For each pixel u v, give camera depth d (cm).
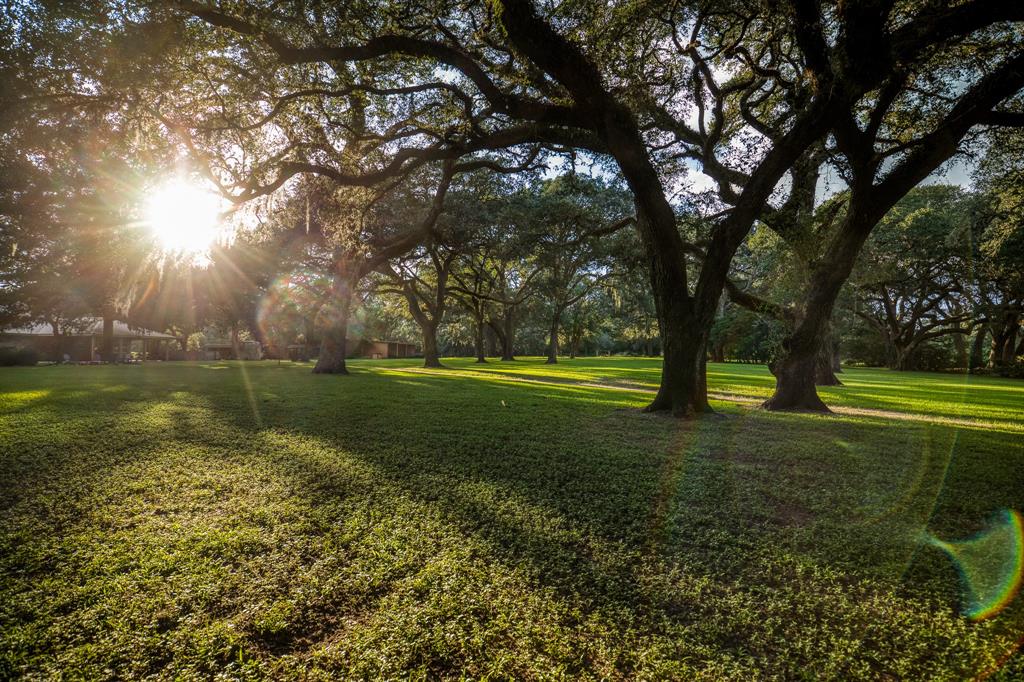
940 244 3114
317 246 2562
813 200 1313
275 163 1029
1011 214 1364
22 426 784
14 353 3353
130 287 1966
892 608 277
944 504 454
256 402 1116
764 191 877
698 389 991
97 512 396
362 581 288
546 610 262
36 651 224
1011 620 262
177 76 818
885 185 961
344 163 1102
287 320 4728
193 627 245
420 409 1016
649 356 7544
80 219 1087
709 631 250
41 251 2730
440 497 443
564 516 402
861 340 4806
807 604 278
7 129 718
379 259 2239
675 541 361
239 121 953
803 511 438
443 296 3156
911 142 905
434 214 2075
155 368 2767
